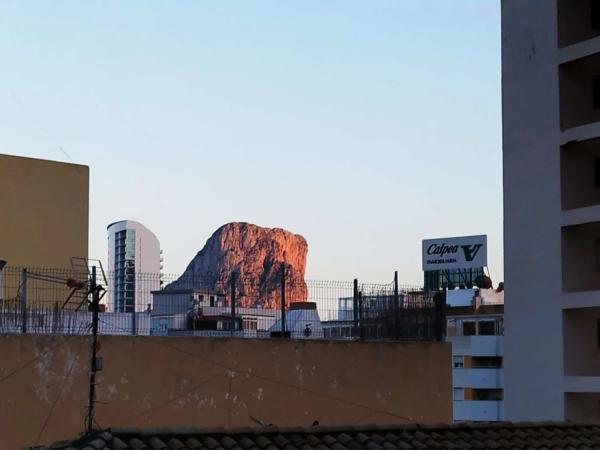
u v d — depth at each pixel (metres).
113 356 31.48
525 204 52.44
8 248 44.84
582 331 50.38
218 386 33.28
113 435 21.80
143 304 39.59
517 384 52.06
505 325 52.97
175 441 22.28
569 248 50.59
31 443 29.89
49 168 46.56
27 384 30.09
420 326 38.75
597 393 49.78
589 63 50.97
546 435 27.45
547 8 52.09
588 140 49.66
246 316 40.19
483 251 104.62
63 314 33.06
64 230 46.69
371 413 36.28
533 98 52.44
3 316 31.80
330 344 35.75
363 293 38.47
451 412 38.44
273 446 23.17
